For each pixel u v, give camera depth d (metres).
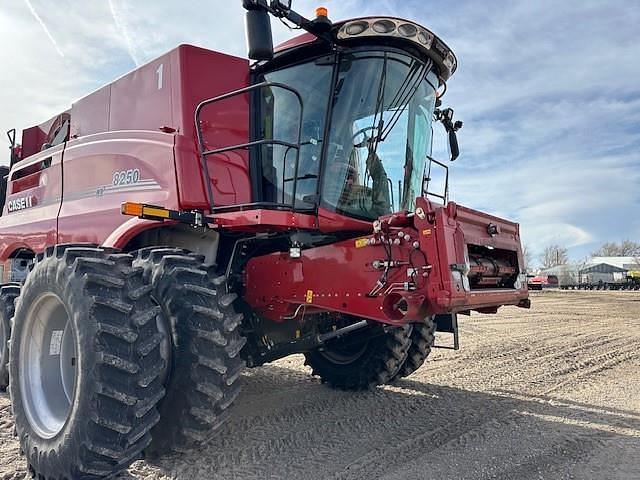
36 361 3.47
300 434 3.95
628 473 3.26
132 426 2.85
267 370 6.47
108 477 2.94
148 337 2.99
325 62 4.14
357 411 4.61
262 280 4.19
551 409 4.76
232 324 3.32
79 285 3.01
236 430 4.03
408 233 3.54
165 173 4.15
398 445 3.72
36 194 5.84
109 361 2.81
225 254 4.31
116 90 5.05
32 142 6.86
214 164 4.20
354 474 3.18
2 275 6.46
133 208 3.51
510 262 4.37
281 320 4.15
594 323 12.84
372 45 4.04
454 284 3.36
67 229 5.11
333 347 5.43
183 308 3.26
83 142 5.18
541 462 3.42
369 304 3.63
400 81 4.22
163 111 4.44
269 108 4.45
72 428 2.86
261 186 4.39
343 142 4.08
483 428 4.15
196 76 4.33
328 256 3.85
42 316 3.47
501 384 5.79
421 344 5.55
